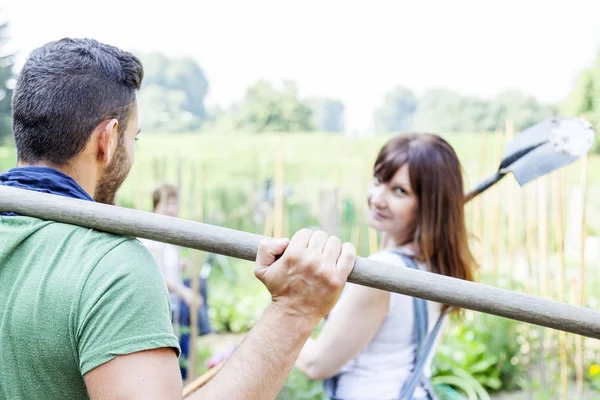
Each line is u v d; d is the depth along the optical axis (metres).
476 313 5.02
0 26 18.88
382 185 2.01
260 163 14.72
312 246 1.13
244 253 1.17
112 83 1.24
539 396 4.27
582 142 2.11
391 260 1.92
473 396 4.35
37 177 1.18
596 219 9.08
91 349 1.02
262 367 1.08
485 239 5.92
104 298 1.04
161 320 1.06
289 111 27.98
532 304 1.15
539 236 4.35
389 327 1.87
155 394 1.01
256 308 6.65
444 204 1.96
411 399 1.87
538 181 4.31
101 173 1.27
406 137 2.02
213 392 1.05
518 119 27.11
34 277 1.08
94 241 1.12
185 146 16.34
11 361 1.07
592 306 5.14
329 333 1.87
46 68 1.21
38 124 1.20
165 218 1.17
